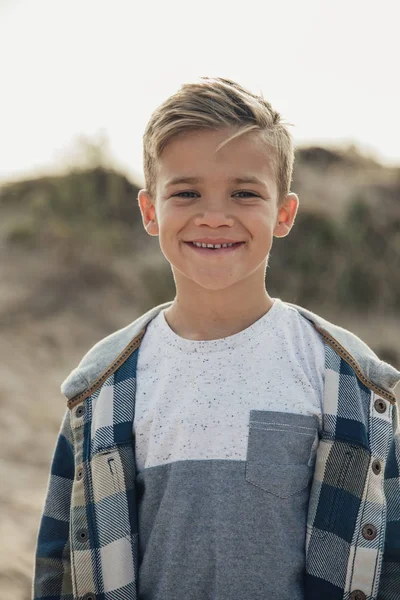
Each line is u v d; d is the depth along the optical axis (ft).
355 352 5.41
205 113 5.00
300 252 30.42
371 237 31.37
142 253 31.86
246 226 5.04
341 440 5.04
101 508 5.20
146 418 5.20
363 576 4.90
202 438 5.00
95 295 27.86
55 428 18.33
